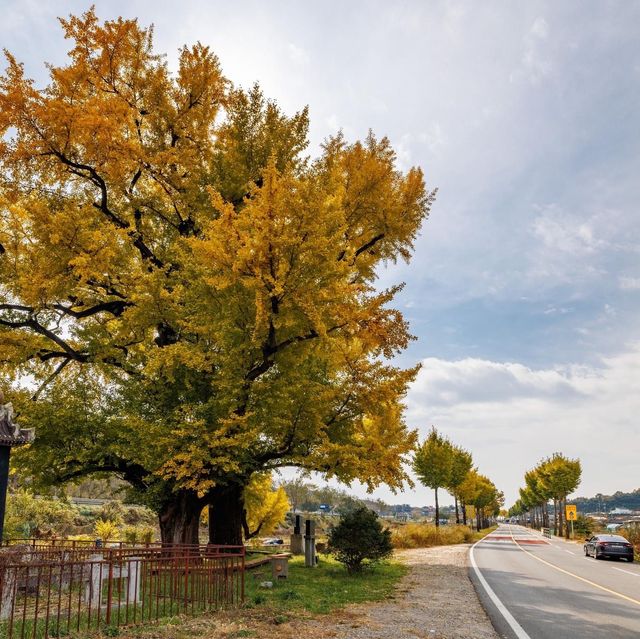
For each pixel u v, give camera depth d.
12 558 9.46
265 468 16.31
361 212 19.48
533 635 7.91
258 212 11.88
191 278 14.88
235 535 17.50
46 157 15.71
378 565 17.59
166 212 18.95
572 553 28.59
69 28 16.36
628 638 7.86
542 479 60.97
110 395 16.81
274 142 16.58
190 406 13.86
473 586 13.61
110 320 18.95
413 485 15.27
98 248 14.71
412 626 8.29
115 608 9.04
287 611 9.26
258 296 11.89
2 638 6.85
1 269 15.99
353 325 14.05
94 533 31.52
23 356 15.81
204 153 18.00
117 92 17.58
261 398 13.35
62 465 16.03
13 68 14.59
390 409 15.73
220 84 18.19
